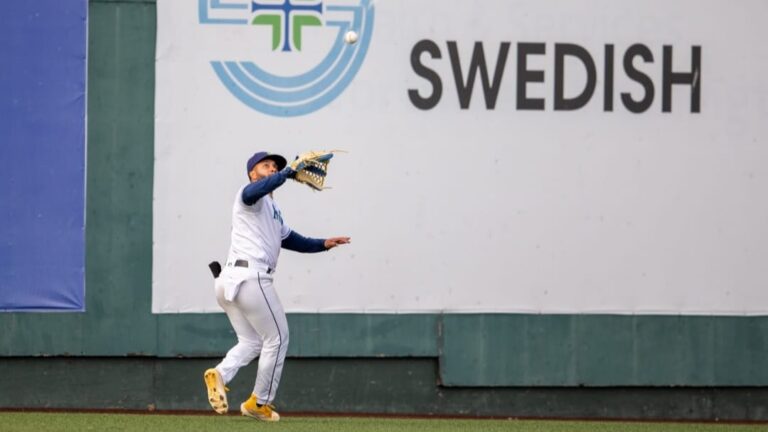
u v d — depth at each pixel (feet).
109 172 89.71
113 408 90.43
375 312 91.20
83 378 90.38
